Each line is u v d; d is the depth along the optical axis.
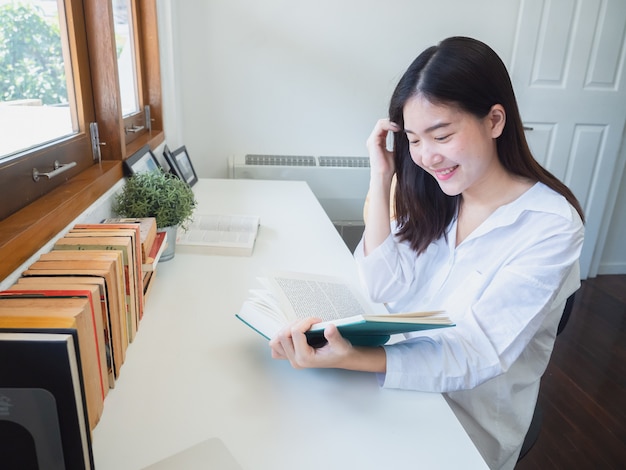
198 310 0.96
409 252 1.08
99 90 1.33
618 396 1.88
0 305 0.57
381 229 1.09
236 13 2.33
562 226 0.82
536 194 0.88
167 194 1.19
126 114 1.77
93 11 1.26
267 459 0.59
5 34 0.89
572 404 1.82
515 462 0.96
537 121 2.65
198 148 2.51
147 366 0.76
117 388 0.71
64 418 0.47
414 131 0.82
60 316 0.53
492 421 0.92
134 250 0.87
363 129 2.59
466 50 0.77
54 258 0.75
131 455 0.59
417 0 2.42
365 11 2.40
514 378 0.92
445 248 1.04
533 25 2.49
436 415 0.69
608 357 2.15
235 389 0.72
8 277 0.70
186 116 2.45
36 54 1.03
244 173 2.45
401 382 0.73
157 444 0.61
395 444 0.63
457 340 0.78
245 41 2.38
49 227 0.85
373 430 0.65
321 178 2.50
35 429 0.47
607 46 2.56
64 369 0.46
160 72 2.06
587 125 2.71
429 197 1.02
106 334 0.69
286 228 1.52
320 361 0.72
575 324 2.42
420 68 0.80
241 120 2.49
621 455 1.59
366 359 0.73
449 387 0.75
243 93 2.45
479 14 2.47
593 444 1.63
